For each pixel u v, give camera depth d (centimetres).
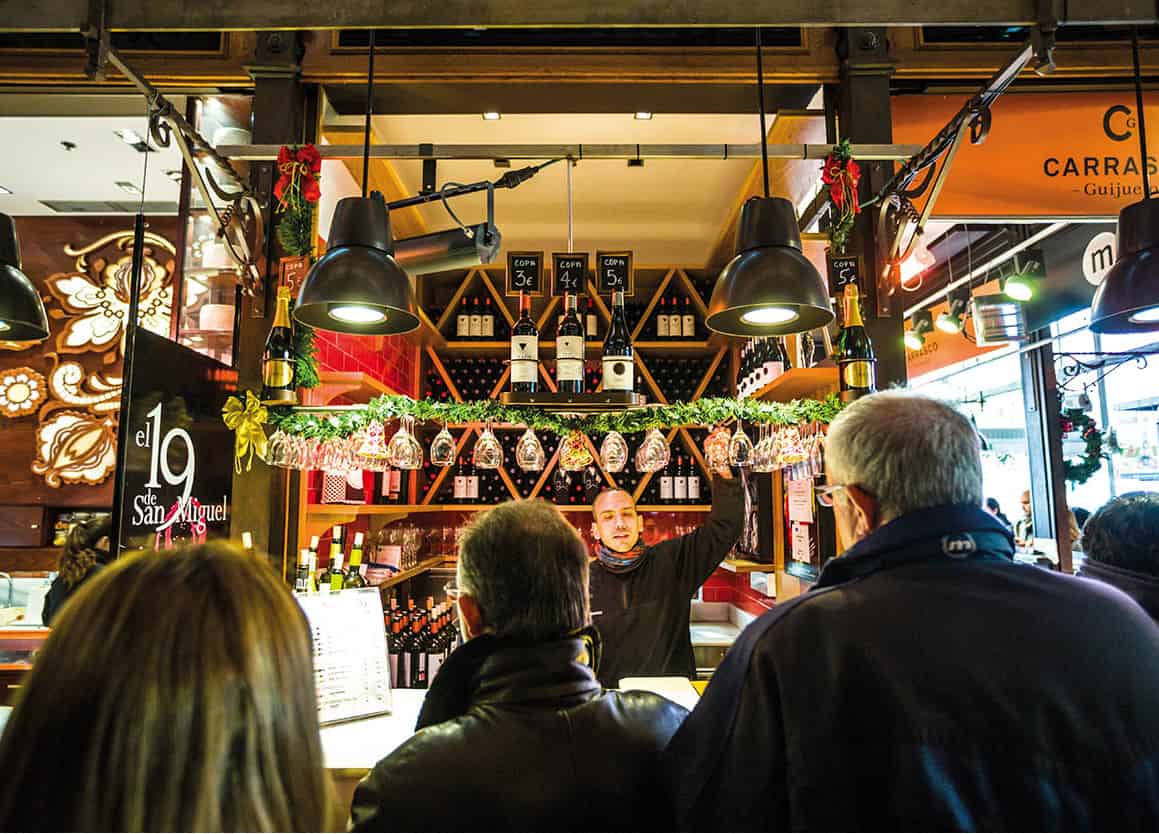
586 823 91
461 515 475
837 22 159
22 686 50
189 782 47
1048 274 401
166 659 49
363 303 171
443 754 92
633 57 261
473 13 158
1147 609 152
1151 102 263
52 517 399
